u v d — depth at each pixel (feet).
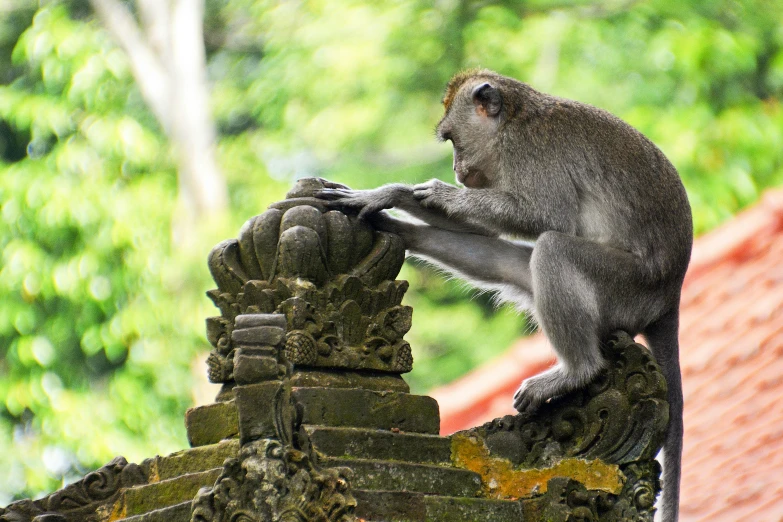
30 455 53.72
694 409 36.32
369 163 66.95
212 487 18.61
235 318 19.86
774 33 66.03
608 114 27.63
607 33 65.67
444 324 64.23
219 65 74.08
